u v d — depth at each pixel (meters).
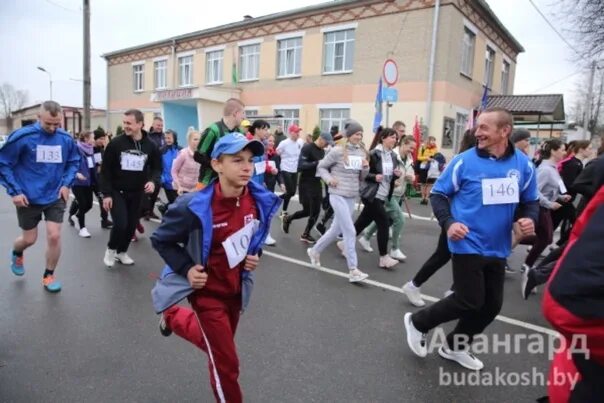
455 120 16.98
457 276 2.96
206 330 2.31
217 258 2.33
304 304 4.39
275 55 20.95
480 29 18.05
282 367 3.14
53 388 2.77
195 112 23.84
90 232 7.42
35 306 4.09
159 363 3.12
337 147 5.11
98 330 3.62
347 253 5.12
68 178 4.40
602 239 1.36
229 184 2.24
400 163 5.81
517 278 5.69
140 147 5.23
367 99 17.75
